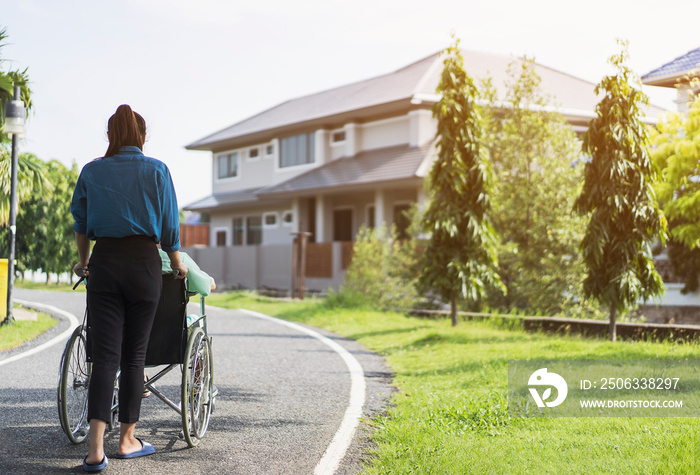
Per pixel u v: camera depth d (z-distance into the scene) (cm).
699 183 1359
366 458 438
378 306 1636
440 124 1232
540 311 1409
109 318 409
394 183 2253
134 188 412
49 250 2394
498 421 523
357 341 1129
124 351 422
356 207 2712
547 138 1542
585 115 2548
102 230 409
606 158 1043
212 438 480
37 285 2614
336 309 1532
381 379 749
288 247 2662
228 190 3456
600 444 443
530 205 1477
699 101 1323
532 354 863
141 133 434
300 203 2869
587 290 1095
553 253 1434
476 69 2703
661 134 1383
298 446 464
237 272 2938
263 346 998
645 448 430
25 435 464
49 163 2386
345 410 581
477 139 1222
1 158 1197
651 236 1057
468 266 1222
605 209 1054
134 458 425
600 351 888
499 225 1514
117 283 408
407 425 506
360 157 2623
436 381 723
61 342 937
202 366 478
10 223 1113
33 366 743
